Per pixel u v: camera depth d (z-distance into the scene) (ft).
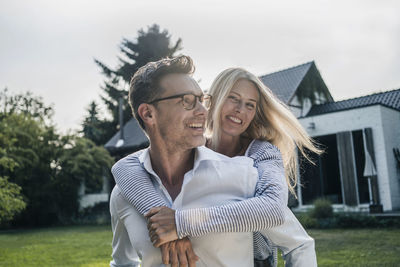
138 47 104.78
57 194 57.77
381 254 20.53
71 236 38.40
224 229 3.65
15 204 31.94
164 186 4.39
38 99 103.86
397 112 42.78
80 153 59.31
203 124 4.12
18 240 36.88
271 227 3.89
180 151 4.17
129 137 68.74
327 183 45.73
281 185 4.24
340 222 34.60
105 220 57.72
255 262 4.52
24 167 54.13
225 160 4.37
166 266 3.97
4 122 53.01
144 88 4.12
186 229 3.65
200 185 4.16
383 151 39.24
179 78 4.05
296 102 53.21
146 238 4.12
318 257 20.40
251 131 6.79
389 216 33.96
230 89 6.44
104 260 22.18
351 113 41.42
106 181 67.10
